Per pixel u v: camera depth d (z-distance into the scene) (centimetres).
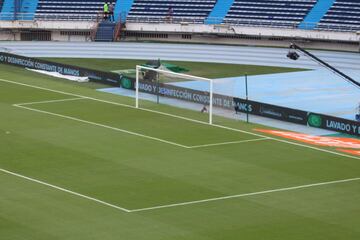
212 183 6625
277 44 14038
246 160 7294
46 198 6194
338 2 14050
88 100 9594
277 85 10975
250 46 13975
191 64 12275
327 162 7294
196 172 6906
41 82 10575
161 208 6022
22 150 7444
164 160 7238
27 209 5947
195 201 6184
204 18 14362
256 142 7931
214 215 5894
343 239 5494
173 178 6731
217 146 7744
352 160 7375
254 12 14238
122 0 14725
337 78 11500
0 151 7394
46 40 14412
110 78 10581
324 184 6662
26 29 14350
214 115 9094
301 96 10394
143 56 12862
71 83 10638
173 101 9688
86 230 5569
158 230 5591
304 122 8831
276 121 8975
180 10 14500
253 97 10288
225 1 14488
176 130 8312
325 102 10094
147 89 10088
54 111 8969
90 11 14662
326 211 6019
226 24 14112
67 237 5441
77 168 6956
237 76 11475
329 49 13750
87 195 6284
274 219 5834
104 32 14300
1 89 10056
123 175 6794
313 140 8106
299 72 11869
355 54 13325
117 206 6050
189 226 5672
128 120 8675
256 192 6419
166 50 13400
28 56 12644
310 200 6253
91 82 10775
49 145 7619
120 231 5562
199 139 7988
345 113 9575
